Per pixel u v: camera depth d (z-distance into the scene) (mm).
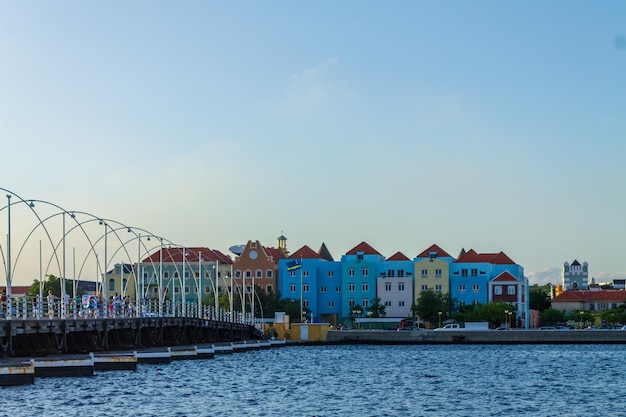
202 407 66438
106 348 105375
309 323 198000
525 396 76688
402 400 73062
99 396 69500
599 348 169500
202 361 118812
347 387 83688
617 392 80688
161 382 82500
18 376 74000
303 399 73000
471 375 99438
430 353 150250
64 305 99000
